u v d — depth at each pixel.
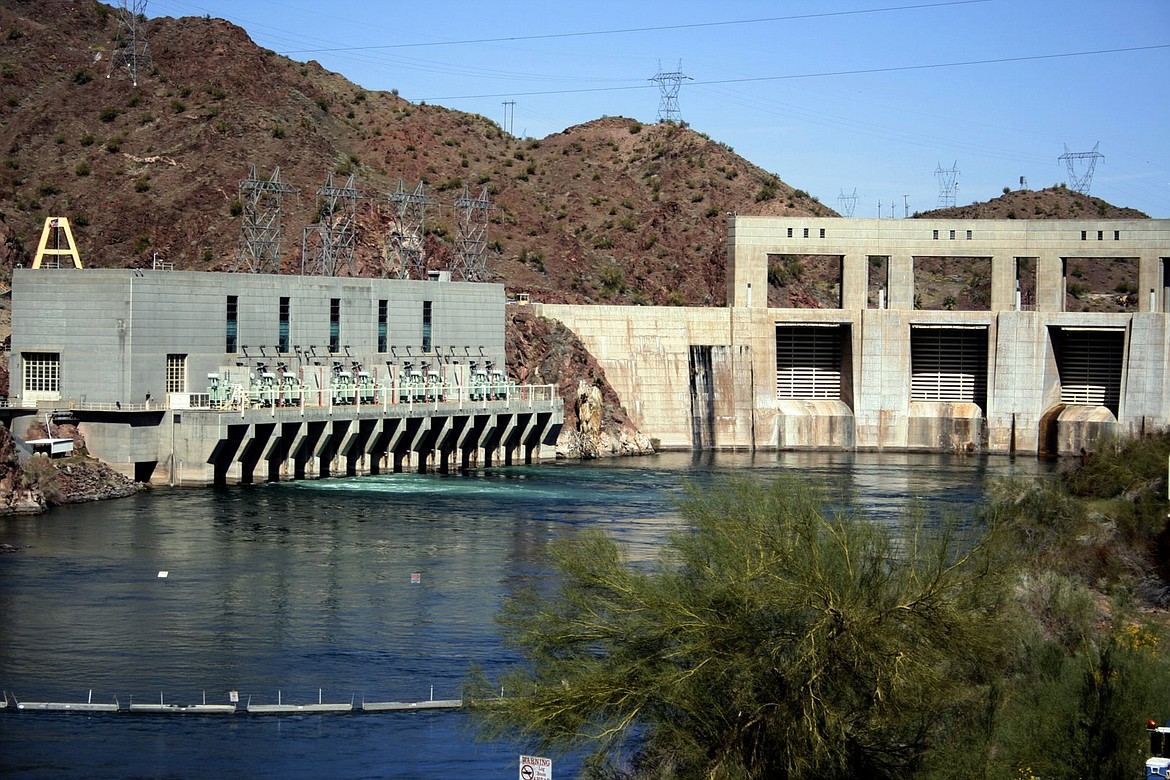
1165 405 183.00
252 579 85.38
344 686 64.81
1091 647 56.47
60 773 54.00
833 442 190.50
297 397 139.50
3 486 106.31
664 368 187.88
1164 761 46.03
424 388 151.50
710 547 51.56
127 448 120.69
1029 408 187.75
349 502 118.50
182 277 127.44
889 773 48.81
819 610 48.81
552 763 55.81
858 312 190.38
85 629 73.06
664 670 49.28
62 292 123.62
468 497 124.50
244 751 56.78
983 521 68.56
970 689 52.03
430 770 55.19
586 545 53.75
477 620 76.38
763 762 48.38
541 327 181.12
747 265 191.38
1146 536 89.38
